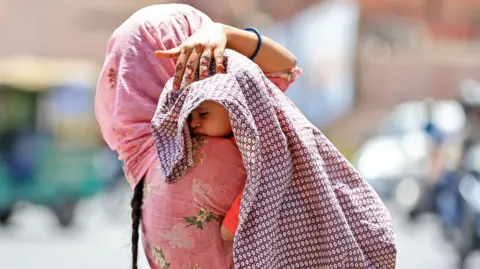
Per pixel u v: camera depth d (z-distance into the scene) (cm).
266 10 6016
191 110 698
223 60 737
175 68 761
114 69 788
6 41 6062
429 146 2700
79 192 3231
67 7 6122
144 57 786
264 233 707
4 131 3161
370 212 754
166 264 746
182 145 711
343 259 723
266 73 834
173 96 734
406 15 6744
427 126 2728
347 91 5972
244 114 700
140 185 768
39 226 3359
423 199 2716
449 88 6397
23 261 2608
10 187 3155
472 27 6838
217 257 737
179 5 828
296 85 5584
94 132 3869
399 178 3516
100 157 3625
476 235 2198
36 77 3372
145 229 759
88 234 3178
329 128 5869
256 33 820
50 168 3198
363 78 6247
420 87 6356
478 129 2309
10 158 3153
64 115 3700
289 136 728
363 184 761
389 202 3528
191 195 732
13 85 3180
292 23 5591
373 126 5956
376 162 3647
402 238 3072
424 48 6581
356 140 5869
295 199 729
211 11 5347
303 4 5991
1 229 3231
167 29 797
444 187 2353
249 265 700
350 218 747
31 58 5991
